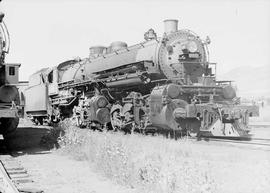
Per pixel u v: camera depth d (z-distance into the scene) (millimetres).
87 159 10000
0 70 11867
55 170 8742
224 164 8273
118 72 16422
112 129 18031
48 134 13727
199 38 15062
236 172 7355
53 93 23188
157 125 13906
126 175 7297
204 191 6004
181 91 13477
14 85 11781
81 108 18609
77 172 8531
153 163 7625
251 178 6832
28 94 28812
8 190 6098
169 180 6367
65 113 22125
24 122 28375
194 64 14758
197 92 13828
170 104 13211
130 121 15555
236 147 10797
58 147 12453
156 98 13594
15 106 11164
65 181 7625
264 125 19656
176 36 14766
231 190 6297
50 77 24219
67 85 21328
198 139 12859
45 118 25125
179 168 6949
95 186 7230
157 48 14406
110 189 6996
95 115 17203
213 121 13016
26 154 11312
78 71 20797
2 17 11586
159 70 14469
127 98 15836
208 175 6469
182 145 10641
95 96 17750
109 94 17641
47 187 7109
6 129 12727
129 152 8453
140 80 14633
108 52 19266
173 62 14477
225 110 12945
